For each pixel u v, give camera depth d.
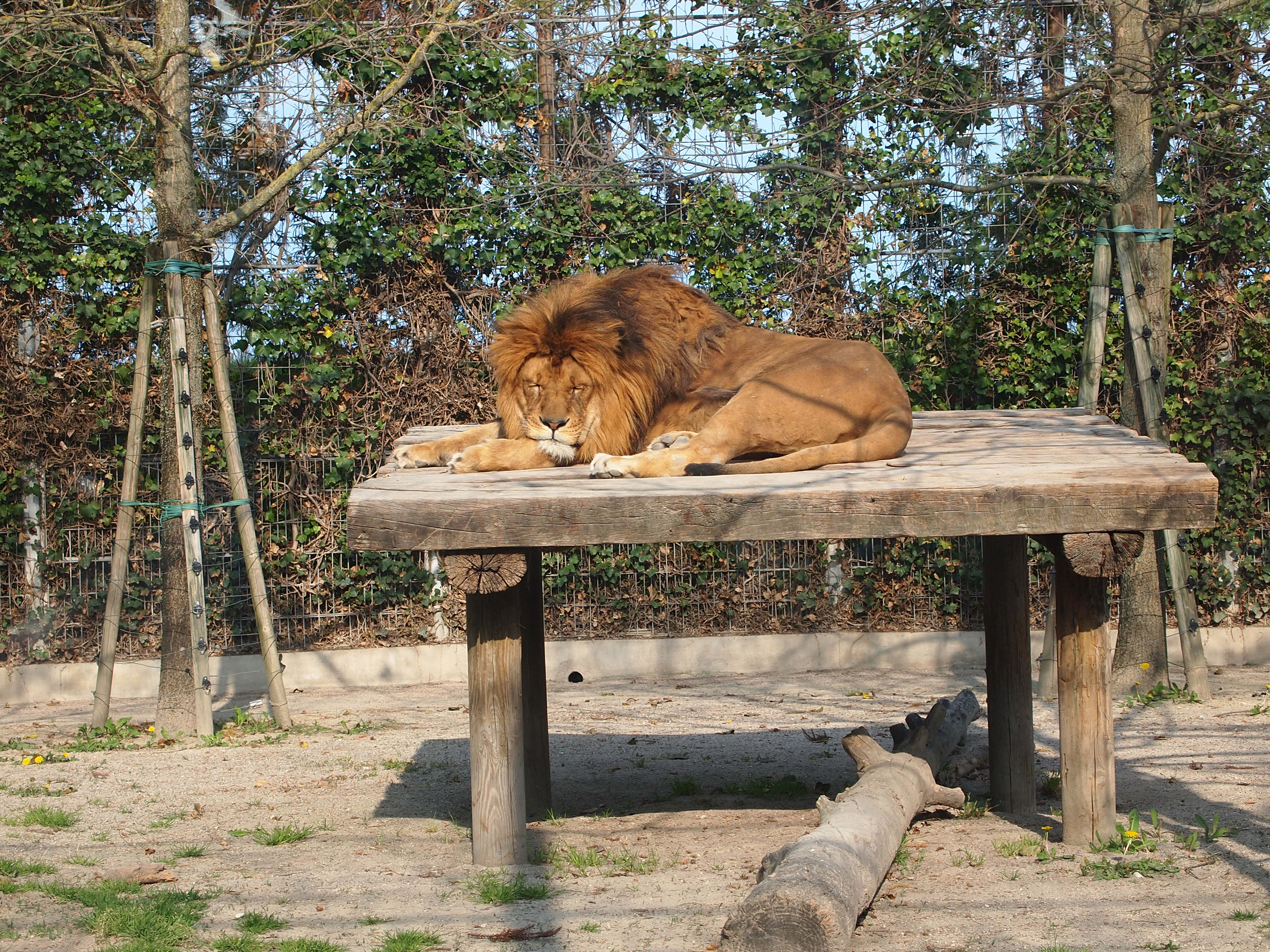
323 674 10.19
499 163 10.05
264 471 10.07
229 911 4.54
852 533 4.41
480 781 5.11
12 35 8.12
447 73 9.95
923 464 5.09
